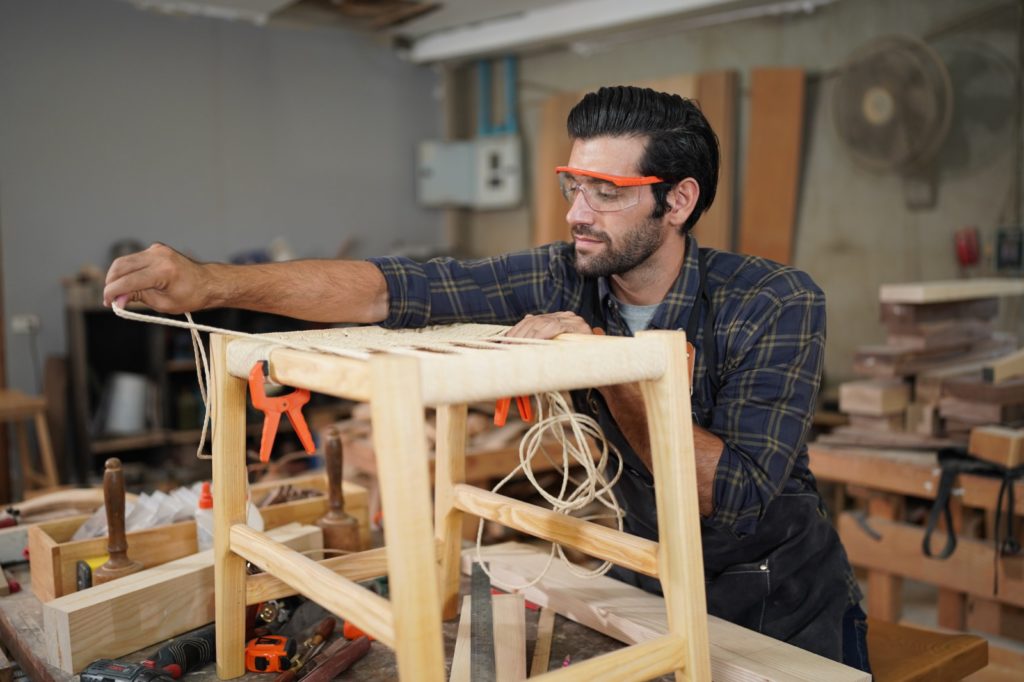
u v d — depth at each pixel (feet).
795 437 4.04
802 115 14.38
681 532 3.11
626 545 3.39
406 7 16.67
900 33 13.24
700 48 15.87
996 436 8.06
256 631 4.16
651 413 3.14
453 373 2.58
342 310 4.40
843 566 4.91
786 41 14.61
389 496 2.48
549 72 18.72
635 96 4.14
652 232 4.26
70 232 16.16
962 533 8.72
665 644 3.10
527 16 17.24
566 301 5.02
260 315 15.53
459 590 4.66
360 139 19.84
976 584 8.26
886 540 8.90
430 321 4.74
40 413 13.44
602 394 3.74
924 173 13.08
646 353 3.02
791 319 4.26
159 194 17.13
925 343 9.09
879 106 12.66
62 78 15.89
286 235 18.92
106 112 16.40
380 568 3.92
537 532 3.88
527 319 3.77
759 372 4.19
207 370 3.70
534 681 2.80
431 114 20.95
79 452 15.49
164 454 15.89
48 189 15.88
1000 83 12.20
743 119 15.23
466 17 17.54
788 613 4.73
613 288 4.85
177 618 4.21
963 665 5.14
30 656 4.04
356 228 19.95
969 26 12.47
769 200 14.62
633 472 4.55
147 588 4.08
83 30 16.06
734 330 4.42
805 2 14.16
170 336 15.90
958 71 12.64
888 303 9.25
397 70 20.29
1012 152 12.14
